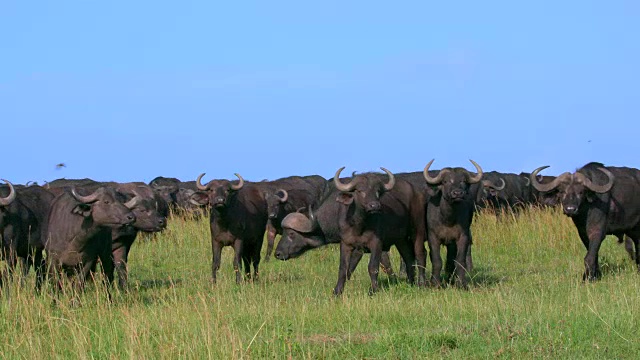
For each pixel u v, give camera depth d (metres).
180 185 83.38
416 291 40.62
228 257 56.31
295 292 41.22
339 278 41.12
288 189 63.38
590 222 44.44
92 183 57.97
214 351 25.78
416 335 27.89
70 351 27.66
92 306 34.62
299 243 46.53
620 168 46.66
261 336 28.50
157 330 29.45
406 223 43.75
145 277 50.03
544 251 55.03
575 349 26.14
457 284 42.25
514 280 44.12
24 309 32.06
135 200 39.06
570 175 44.12
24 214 41.16
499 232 58.34
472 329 28.91
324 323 31.28
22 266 42.59
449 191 41.69
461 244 43.16
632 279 41.06
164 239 59.59
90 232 36.94
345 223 41.00
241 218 48.44
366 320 31.73
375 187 40.12
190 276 49.78
